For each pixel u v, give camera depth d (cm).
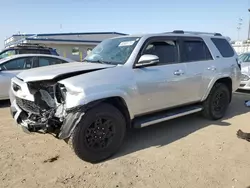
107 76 360
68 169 342
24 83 375
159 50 438
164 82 425
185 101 481
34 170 338
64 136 327
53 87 347
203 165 354
